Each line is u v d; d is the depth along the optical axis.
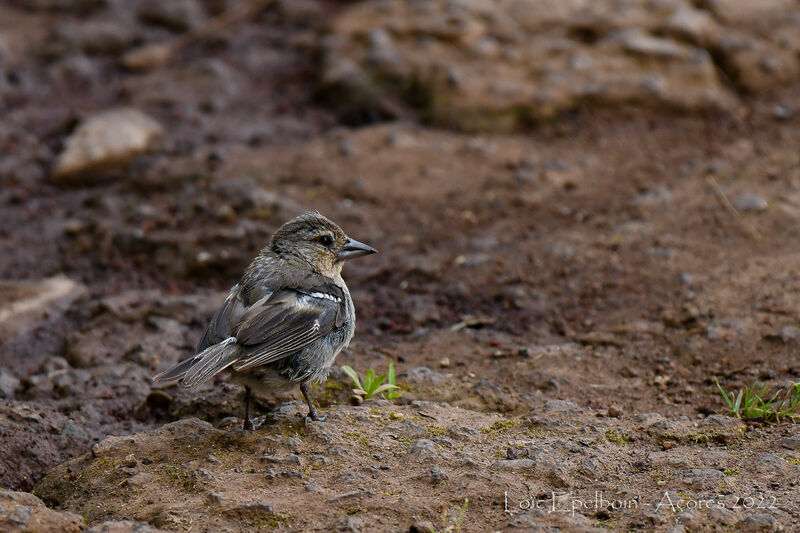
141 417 10.20
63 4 20.73
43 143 16.86
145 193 15.32
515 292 12.52
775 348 10.63
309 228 9.98
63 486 8.51
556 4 19.05
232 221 14.20
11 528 7.29
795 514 7.40
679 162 15.45
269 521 7.49
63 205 15.37
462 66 17.44
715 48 18.06
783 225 13.20
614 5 19.02
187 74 18.48
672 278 12.34
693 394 10.06
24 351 11.80
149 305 12.49
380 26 18.48
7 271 13.75
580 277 12.70
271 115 17.38
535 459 8.36
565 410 9.55
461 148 16.08
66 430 9.61
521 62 17.58
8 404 9.77
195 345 11.66
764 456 8.32
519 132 16.62
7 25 20.14
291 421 9.12
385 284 13.12
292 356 8.89
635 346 11.10
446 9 18.75
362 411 9.43
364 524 7.39
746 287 11.88
